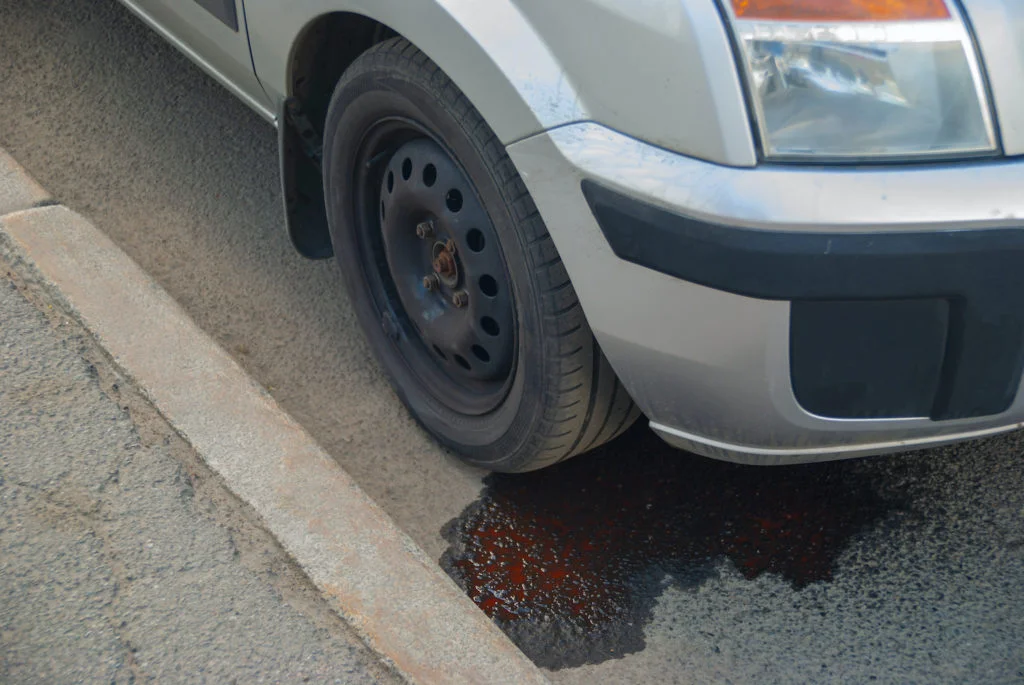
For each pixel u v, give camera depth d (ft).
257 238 9.79
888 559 7.25
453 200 6.79
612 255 5.64
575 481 7.91
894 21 5.29
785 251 5.17
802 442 5.96
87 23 12.16
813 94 5.29
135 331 7.45
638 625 6.89
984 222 5.16
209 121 11.04
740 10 5.29
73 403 6.94
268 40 7.57
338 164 7.62
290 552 6.10
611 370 6.54
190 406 6.96
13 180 8.61
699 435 6.27
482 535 7.48
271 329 8.95
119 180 10.24
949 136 5.29
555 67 5.71
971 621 6.79
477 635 5.80
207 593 5.87
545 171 5.75
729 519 7.61
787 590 7.08
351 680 5.49
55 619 5.70
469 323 7.07
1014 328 5.41
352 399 8.45
